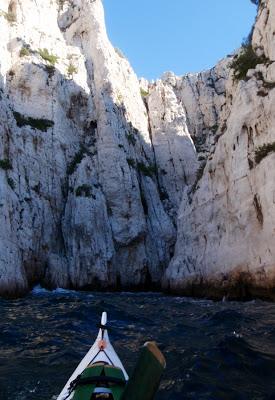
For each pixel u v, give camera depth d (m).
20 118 34.66
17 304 20.08
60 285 31.53
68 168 36.50
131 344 10.98
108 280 34.12
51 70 38.62
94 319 14.59
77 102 40.38
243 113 24.25
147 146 46.06
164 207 43.34
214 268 25.69
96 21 46.19
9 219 28.00
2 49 37.03
